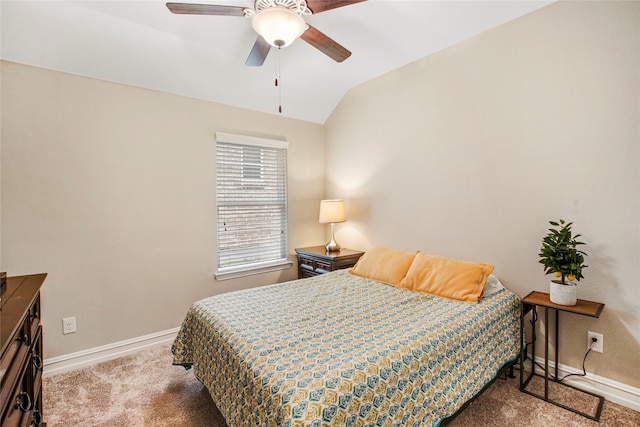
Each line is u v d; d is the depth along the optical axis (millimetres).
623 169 1769
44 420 1698
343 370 1171
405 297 2070
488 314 1801
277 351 1328
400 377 1253
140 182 2545
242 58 2598
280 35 1598
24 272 2088
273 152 3432
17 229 2061
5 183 2018
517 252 2201
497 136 2275
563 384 1993
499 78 2252
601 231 1851
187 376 2170
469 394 1540
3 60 2004
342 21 2227
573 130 1933
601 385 1872
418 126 2791
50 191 2168
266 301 2004
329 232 3852
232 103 3047
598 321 1882
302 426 971
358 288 2303
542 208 2076
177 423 1686
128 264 2502
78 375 2178
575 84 1918
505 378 2092
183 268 2791
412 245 2883
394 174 3020
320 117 3719
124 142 2461
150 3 1958
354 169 3451
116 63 2303
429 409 1339
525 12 2100
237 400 1301
